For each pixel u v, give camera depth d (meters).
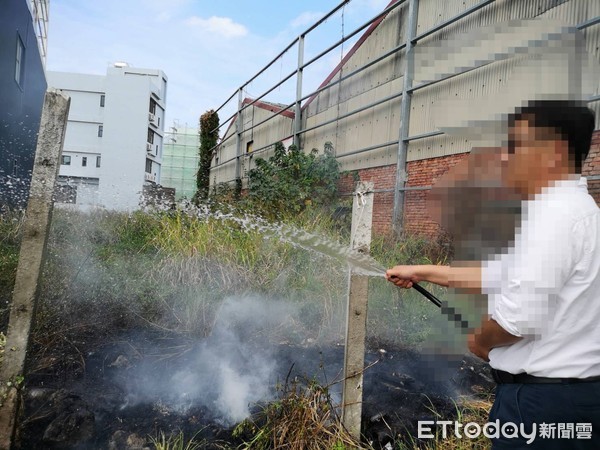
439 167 7.18
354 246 2.17
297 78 12.31
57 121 1.96
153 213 6.40
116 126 41.31
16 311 1.96
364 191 2.16
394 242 5.87
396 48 8.38
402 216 7.88
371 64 9.23
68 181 7.94
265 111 15.27
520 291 1.16
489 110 1.33
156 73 45.66
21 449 2.09
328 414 2.23
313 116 11.87
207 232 4.91
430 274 1.63
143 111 41.53
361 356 2.23
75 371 2.84
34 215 1.96
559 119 1.20
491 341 1.30
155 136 45.16
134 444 2.21
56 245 4.79
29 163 11.77
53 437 2.16
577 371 1.17
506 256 1.24
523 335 1.19
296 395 2.34
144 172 41.56
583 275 1.15
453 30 7.20
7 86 9.49
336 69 10.80
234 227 5.25
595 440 1.18
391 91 8.64
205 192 13.09
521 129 1.23
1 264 4.04
